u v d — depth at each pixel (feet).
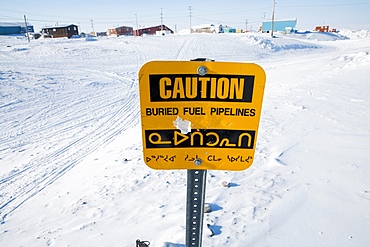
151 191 9.93
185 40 102.68
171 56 67.87
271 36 123.65
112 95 32.55
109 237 7.48
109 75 44.73
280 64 55.67
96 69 50.16
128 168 12.46
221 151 3.43
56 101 29.30
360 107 18.61
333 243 6.51
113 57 67.15
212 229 7.15
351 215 7.45
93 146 17.80
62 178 13.19
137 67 53.21
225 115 3.26
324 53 80.64
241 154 3.43
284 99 23.40
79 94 32.50
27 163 15.47
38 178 13.44
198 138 3.36
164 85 3.11
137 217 8.31
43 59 62.49
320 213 7.63
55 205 10.00
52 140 19.24
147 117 3.24
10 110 25.76
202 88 3.14
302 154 11.82
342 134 13.76
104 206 9.18
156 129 3.30
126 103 29.12
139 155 14.28
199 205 3.73
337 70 35.01
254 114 3.25
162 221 7.96
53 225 8.50
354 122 15.49
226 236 6.89
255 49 85.71
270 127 16.02
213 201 8.57
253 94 3.17
